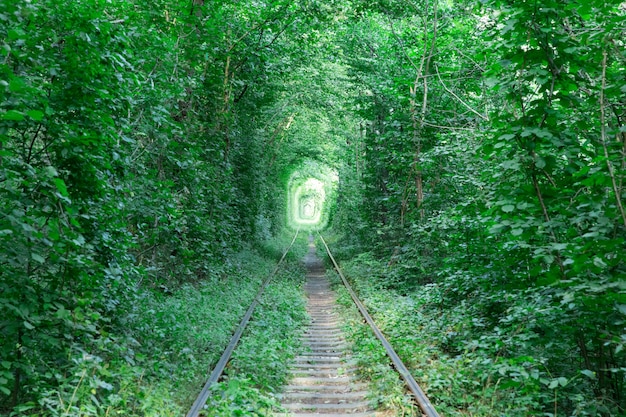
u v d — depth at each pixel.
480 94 13.27
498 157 6.82
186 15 11.29
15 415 4.86
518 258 6.73
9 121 4.63
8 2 4.05
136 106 8.45
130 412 5.73
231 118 16.23
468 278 8.70
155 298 9.58
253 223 28.38
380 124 21.92
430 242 14.29
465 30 14.70
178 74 10.38
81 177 5.57
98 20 5.55
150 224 9.51
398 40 17.45
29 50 5.06
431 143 15.05
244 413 6.03
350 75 22.28
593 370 6.08
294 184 76.94
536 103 5.84
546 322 6.27
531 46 5.71
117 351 6.50
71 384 5.51
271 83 23.64
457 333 9.09
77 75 5.41
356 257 25.17
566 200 5.69
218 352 8.80
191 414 5.81
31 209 5.10
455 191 13.94
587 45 5.84
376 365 8.45
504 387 5.92
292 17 17.06
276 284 18.86
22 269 5.28
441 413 6.31
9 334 4.97
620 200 5.04
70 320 5.38
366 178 22.17
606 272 5.21
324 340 11.63
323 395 7.50
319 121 35.06
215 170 14.73
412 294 14.23
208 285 14.32
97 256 6.49
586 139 5.94
